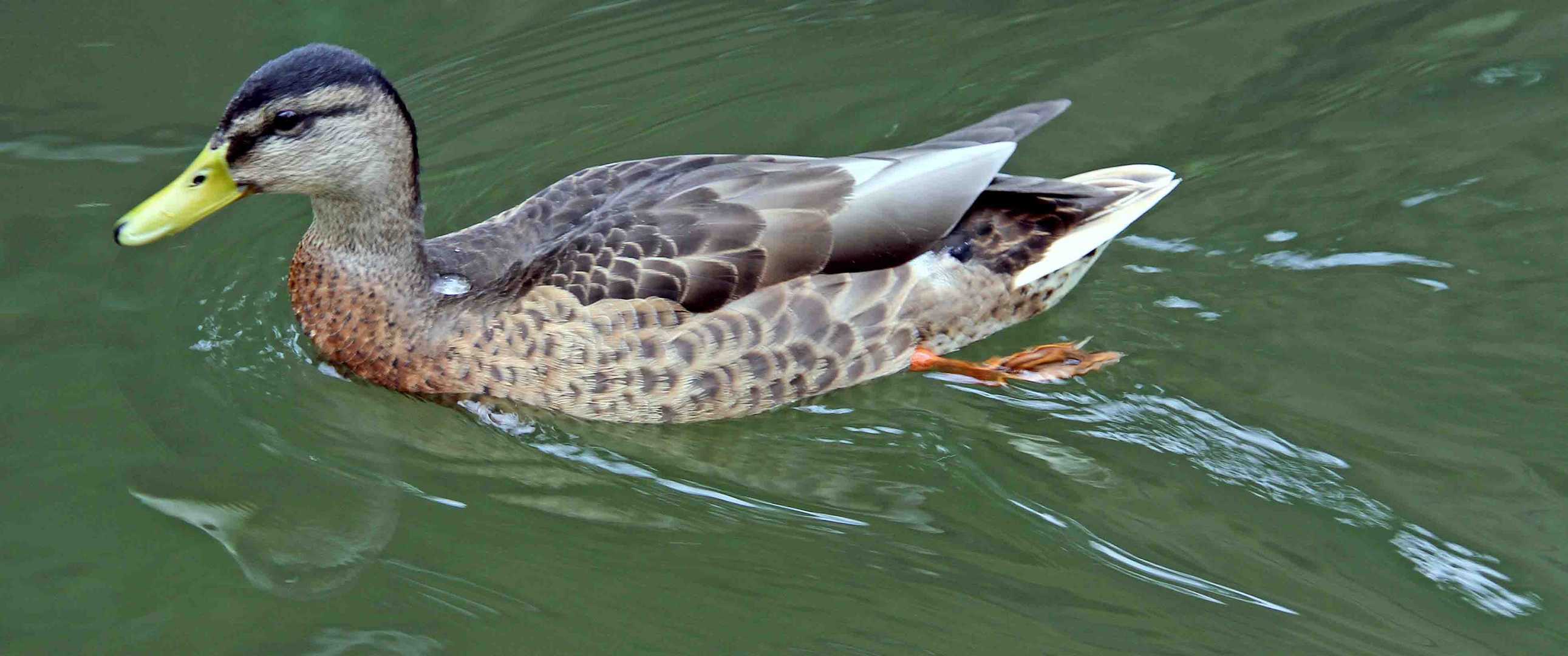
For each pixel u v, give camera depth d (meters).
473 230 6.57
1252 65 8.30
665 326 5.89
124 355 6.49
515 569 5.45
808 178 6.21
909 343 6.26
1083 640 5.11
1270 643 5.08
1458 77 7.98
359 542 5.54
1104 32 8.70
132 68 8.31
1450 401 5.98
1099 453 5.96
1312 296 6.58
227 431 6.11
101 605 5.14
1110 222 6.49
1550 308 6.37
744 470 6.07
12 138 7.74
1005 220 6.44
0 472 5.73
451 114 8.26
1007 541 5.60
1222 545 5.50
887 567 5.49
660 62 8.66
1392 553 5.41
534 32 8.98
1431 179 7.21
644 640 5.11
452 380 6.14
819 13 9.06
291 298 6.46
